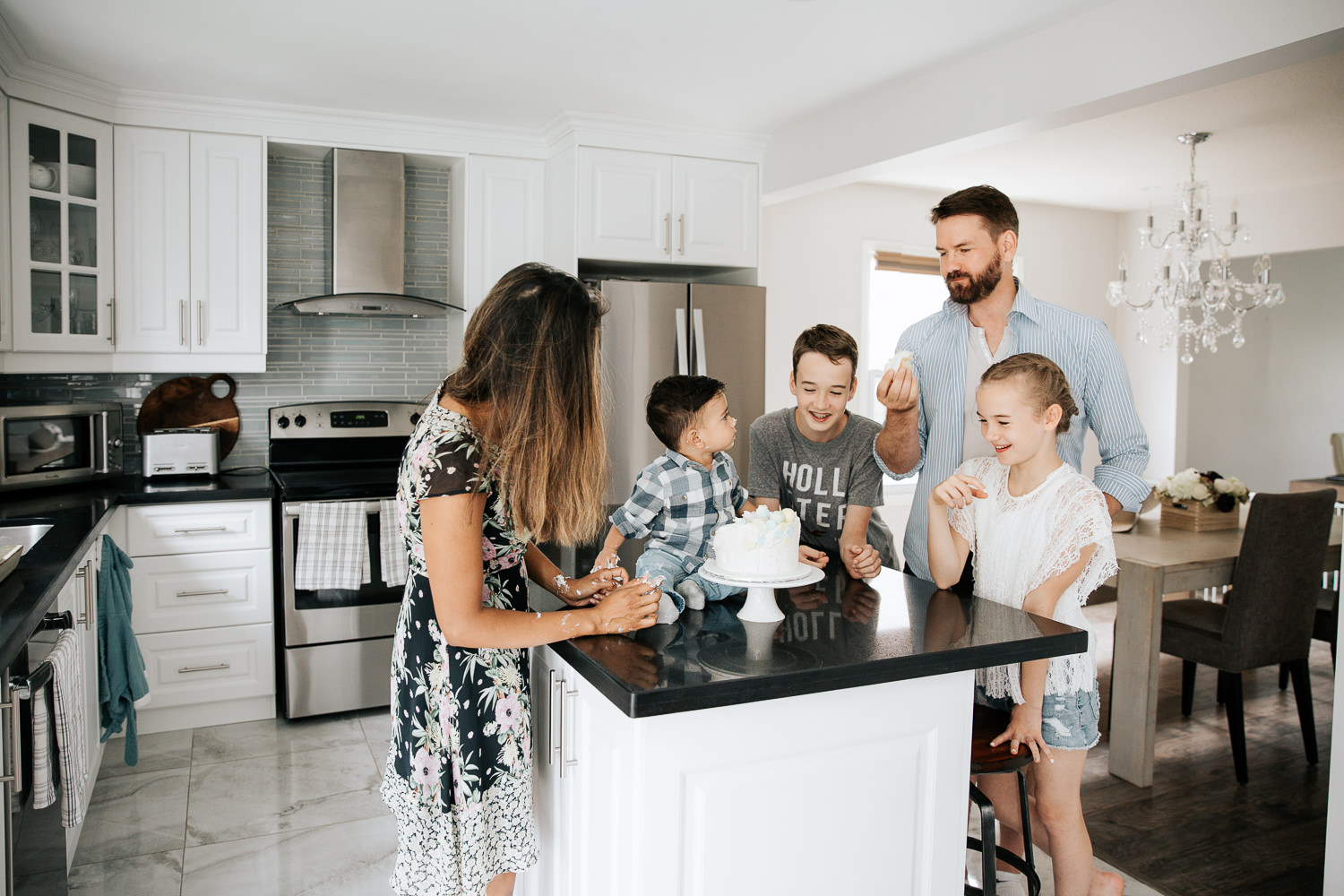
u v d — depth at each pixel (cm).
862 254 513
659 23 272
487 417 133
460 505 125
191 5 258
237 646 330
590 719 138
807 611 153
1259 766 308
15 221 298
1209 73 234
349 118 366
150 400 371
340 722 338
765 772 128
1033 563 165
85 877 231
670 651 129
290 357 393
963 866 145
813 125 376
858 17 266
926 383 207
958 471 185
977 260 188
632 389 376
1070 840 175
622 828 125
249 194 354
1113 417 192
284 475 358
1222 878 236
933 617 150
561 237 389
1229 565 303
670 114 368
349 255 372
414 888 147
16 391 350
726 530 145
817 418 192
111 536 293
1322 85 341
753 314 396
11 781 143
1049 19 266
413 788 144
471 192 391
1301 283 673
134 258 338
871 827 136
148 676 319
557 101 352
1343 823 194
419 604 143
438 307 381
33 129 304
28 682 154
